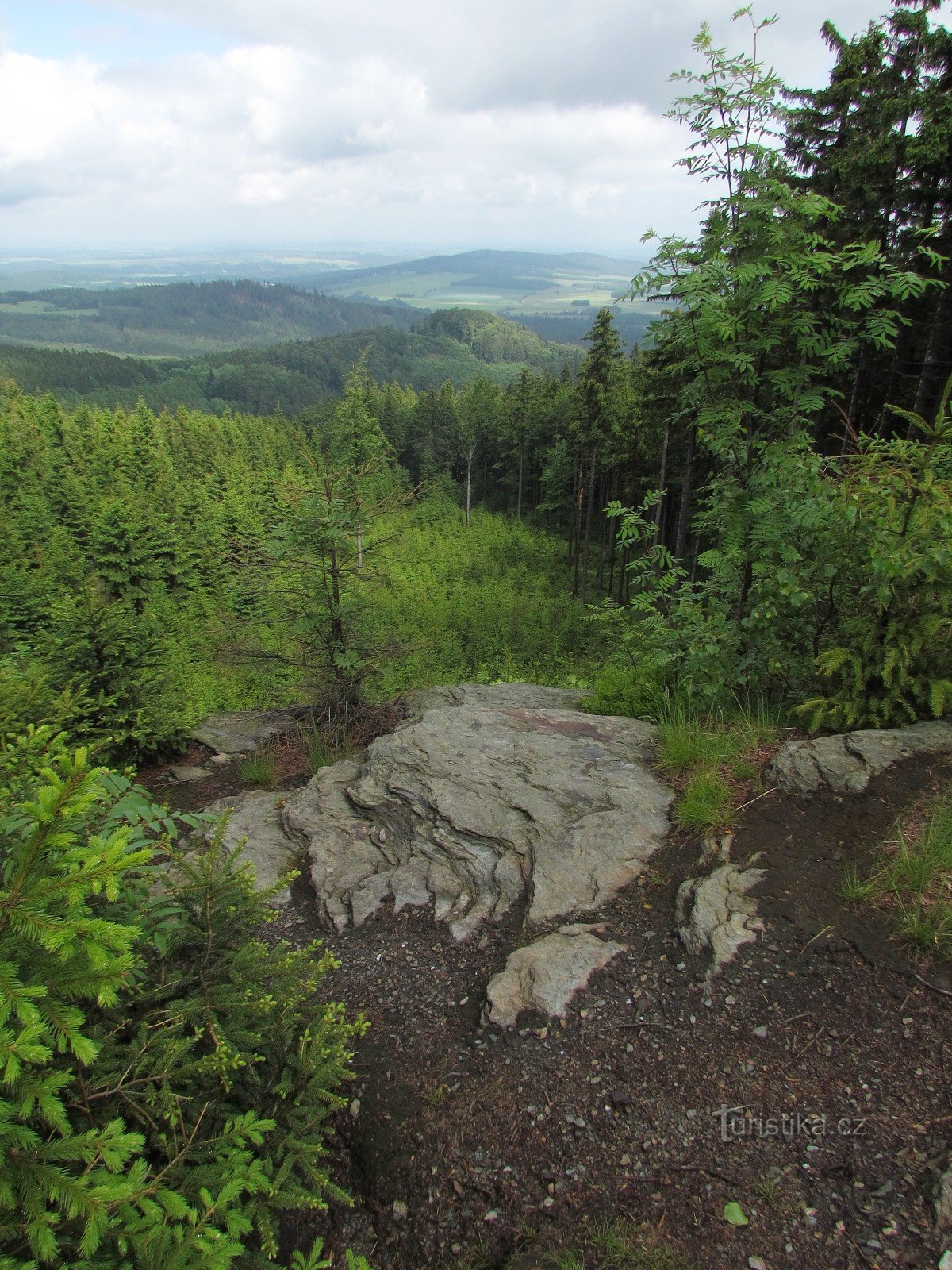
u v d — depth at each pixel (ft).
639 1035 9.62
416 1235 8.00
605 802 14.58
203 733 27.81
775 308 13.93
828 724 15.21
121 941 5.28
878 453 15.06
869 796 12.57
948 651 14.35
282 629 26.53
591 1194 7.90
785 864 11.69
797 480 15.23
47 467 139.44
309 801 18.37
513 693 26.96
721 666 17.24
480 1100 9.27
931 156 39.06
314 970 9.50
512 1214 7.92
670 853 12.85
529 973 10.84
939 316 40.57
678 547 73.77
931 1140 7.59
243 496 129.29
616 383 106.01
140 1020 7.62
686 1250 7.16
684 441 72.79
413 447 220.43
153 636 25.75
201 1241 5.56
